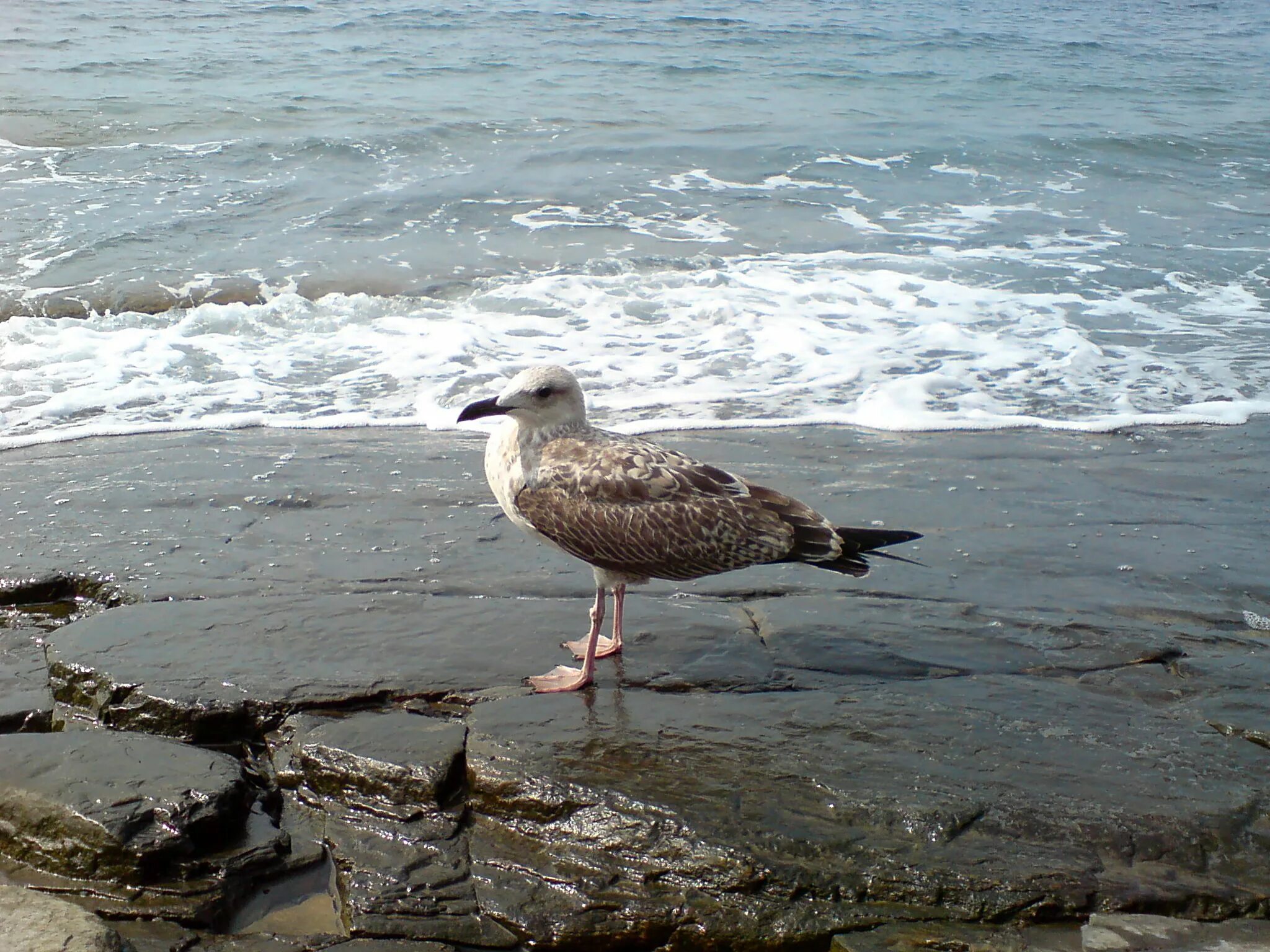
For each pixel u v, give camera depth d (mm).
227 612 2363
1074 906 1928
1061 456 3088
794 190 5594
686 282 4324
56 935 1835
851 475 2957
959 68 9414
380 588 2479
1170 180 5984
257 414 3215
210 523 2658
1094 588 2545
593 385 3430
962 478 2951
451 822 2035
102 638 2285
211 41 8789
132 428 3115
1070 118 7516
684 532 2172
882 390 3412
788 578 2557
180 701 2166
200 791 2006
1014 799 2041
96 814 1966
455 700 2211
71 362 3447
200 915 1920
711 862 1963
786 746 2121
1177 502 2867
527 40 9609
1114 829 2002
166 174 5395
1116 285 4410
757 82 8453
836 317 4035
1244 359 3727
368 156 5875
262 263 4340
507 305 4051
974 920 1924
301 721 2154
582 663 2283
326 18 10016
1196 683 2287
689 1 12328
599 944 1923
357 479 2863
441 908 1939
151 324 3773
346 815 2051
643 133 6535
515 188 5414
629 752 2100
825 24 11344
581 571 2547
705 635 2359
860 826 2004
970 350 3756
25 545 2551
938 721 2178
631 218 5082
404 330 3787
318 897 1967
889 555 2211
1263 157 6484
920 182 5836
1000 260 4672
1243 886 1948
